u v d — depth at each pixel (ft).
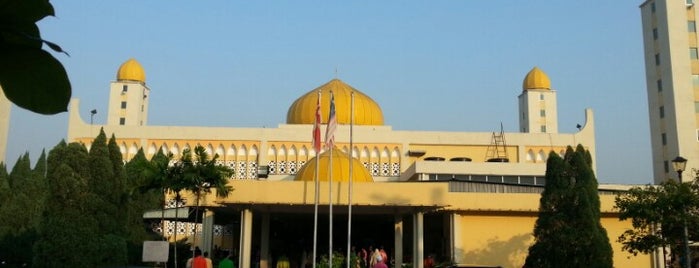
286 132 179.01
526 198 112.88
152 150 178.91
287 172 177.06
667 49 171.12
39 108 6.86
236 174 176.96
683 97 166.81
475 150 180.65
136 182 101.19
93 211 93.15
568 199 91.76
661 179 169.07
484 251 112.37
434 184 98.43
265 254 108.27
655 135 173.47
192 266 76.59
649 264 113.19
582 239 88.89
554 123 260.42
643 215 81.15
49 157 120.06
